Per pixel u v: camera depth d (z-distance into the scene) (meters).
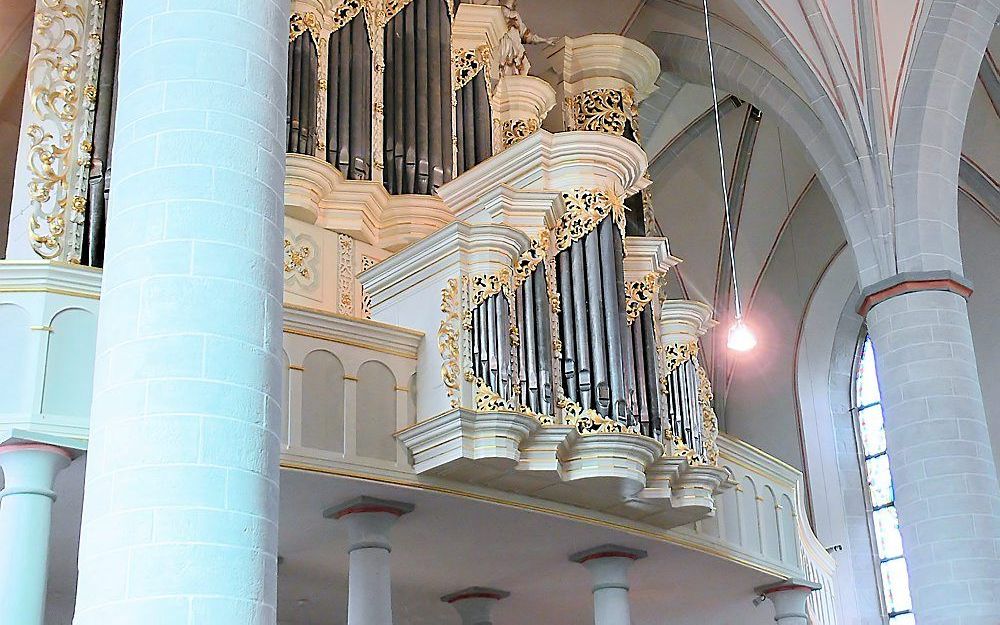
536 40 16.73
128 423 5.97
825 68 15.99
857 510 21.12
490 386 10.74
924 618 13.96
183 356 6.08
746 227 22.22
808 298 22.14
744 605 15.34
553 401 11.09
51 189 11.47
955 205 15.73
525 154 12.08
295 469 9.96
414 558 12.54
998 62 19.59
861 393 21.89
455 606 13.80
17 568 8.56
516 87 15.51
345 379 10.57
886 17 15.71
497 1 16.11
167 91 6.64
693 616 15.82
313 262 12.96
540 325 11.20
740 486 14.30
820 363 22.00
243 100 6.73
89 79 12.05
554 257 11.70
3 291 9.33
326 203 13.20
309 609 14.07
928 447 14.38
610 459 11.09
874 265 15.59
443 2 15.09
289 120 13.28
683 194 21.88
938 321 14.90
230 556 5.79
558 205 11.80
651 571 13.75
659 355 12.41
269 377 6.32
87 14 12.27
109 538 5.77
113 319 6.27
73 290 9.49
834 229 21.94
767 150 21.55
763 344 22.42
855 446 21.61
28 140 11.98
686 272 22.25
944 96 15.73
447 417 10.39
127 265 6.33
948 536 13.98
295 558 12.23
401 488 10.59
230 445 6.01
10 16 15.28
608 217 11.86
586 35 18.62
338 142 13.61
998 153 20.23
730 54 18.06
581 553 12.76
